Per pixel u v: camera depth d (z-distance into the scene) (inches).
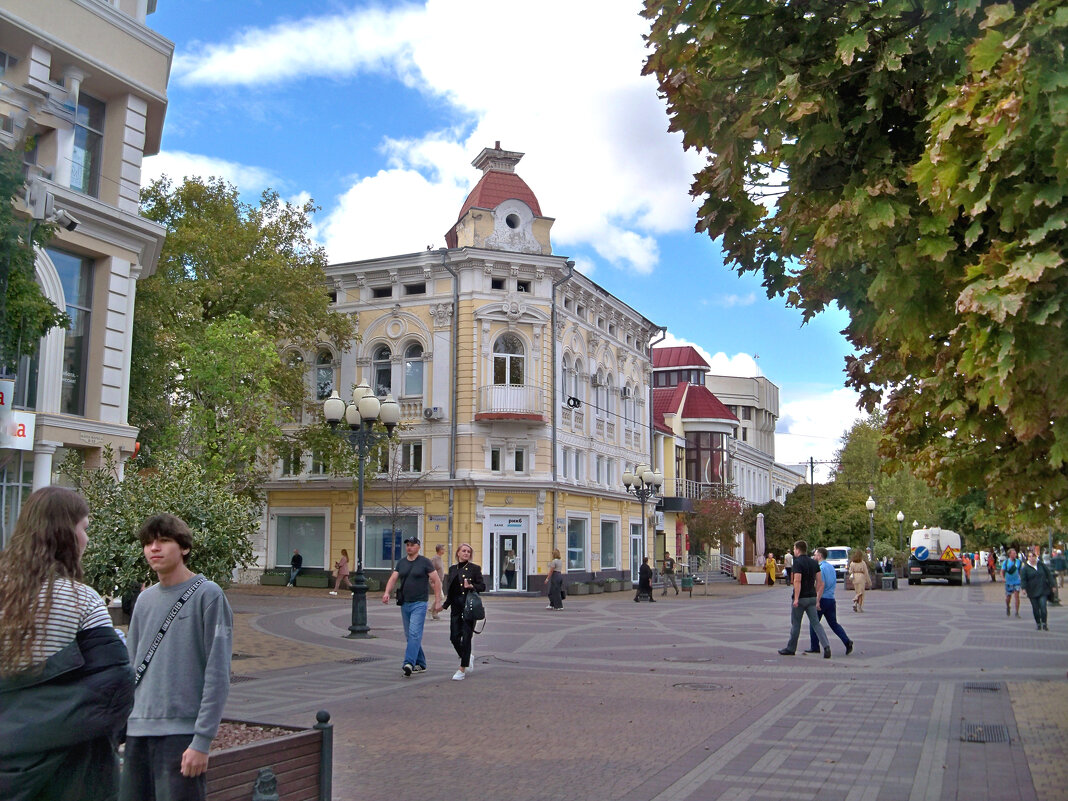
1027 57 152.9
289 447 1402.6
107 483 436.8
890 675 524.4
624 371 1861.5
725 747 333.7
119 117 753.0
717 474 2447.1
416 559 529.7
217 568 414.6
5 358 465.4
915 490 2329.0
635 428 1924.2
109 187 745.0
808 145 208.5
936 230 183.0
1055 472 198.5
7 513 656.4
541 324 1496.1
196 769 166.7
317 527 1567.4
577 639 735.1
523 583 1454.2
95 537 396.2
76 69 708.7
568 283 1566.2
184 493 421.4
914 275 193.6
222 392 1055.6
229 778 190.2
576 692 459.8
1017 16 167.0
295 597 1269.7
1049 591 830.5
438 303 1483.8
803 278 239.9
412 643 516.4
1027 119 154.5
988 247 178.4
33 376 681.6
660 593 1562.5
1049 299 152.3
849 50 193.5
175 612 177.3
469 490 1440.7
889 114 212.1
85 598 139.7
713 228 250.5
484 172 1616.6
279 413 1139.3
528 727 369.7
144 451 1020.5
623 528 1834.4
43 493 143.3
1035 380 157.2
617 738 349.1
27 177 470.9
